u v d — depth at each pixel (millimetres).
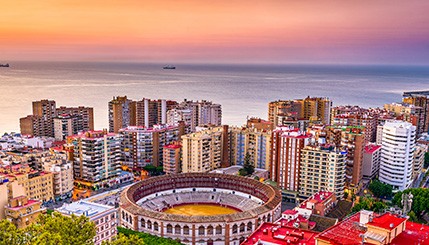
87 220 131625
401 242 133875
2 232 113812
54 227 123125
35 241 109125
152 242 197625
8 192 195500
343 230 142875
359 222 150125
